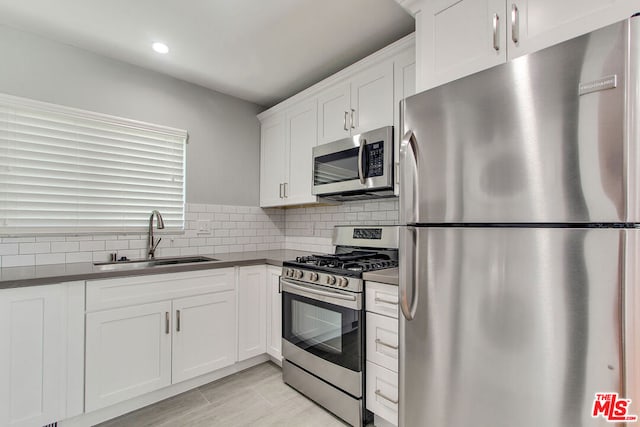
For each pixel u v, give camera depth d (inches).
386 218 95.5
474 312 39.9
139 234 96.7
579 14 42.9
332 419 72.9
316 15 74.0
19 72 78.5
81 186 87.4
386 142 77.3
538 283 34.6
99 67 90.1
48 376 63.4
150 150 99.5
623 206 29.3
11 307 59.9
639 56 28.7
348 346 70.0
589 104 31.3
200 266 86.0
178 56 91.8
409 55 75.0
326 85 95.3
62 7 70.4
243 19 75.2
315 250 118.4
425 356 45.3
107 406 70.6
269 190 120.7
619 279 29.7
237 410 76.2
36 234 80.1
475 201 39.9
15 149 78.3
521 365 35.7
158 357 78.2
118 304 72.4
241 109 121.6
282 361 90.8
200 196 109.7
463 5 55.0
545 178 34.1
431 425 44.6
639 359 28.8
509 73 37.1
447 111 43.0
